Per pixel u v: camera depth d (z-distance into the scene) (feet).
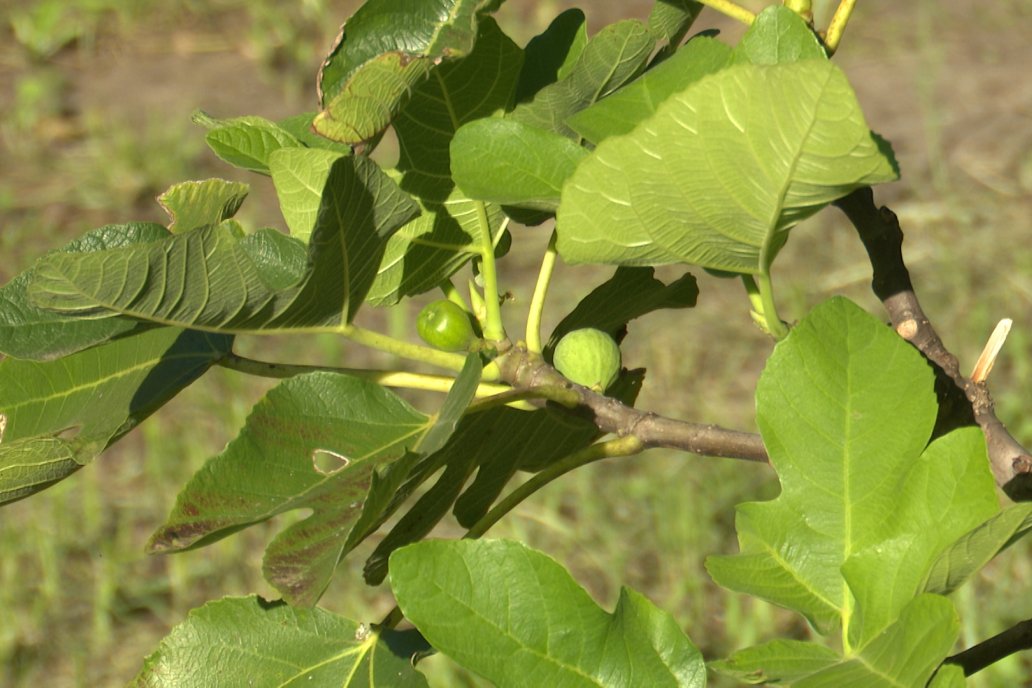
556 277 18.62
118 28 25.13
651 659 4.58
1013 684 11.61
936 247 18.63
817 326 4.73
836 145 4.49
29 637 13.57
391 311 17.72
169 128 22.16
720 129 4.54
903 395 4.71
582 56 5.08
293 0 25.95
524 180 4.86
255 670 4.96
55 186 20.84
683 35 5.27
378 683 4.93
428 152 5.09
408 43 4.95
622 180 4.65
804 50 4.90
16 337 4.92
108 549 14.55
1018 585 12.69
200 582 14.14
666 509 14.38
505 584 4.58
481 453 5.21
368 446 4.84
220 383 16.89
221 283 4.77
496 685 4.55
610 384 5.13
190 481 4.69
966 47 23.45
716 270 5.01
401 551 4.57
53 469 5.01
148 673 4.95
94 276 4.64
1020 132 20.92
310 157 4.93
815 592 4.65
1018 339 16.34
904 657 4.40
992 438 5.04
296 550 4.61
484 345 5.07
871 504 4.67
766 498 14.47
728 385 16.71
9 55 24.50
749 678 4.47
